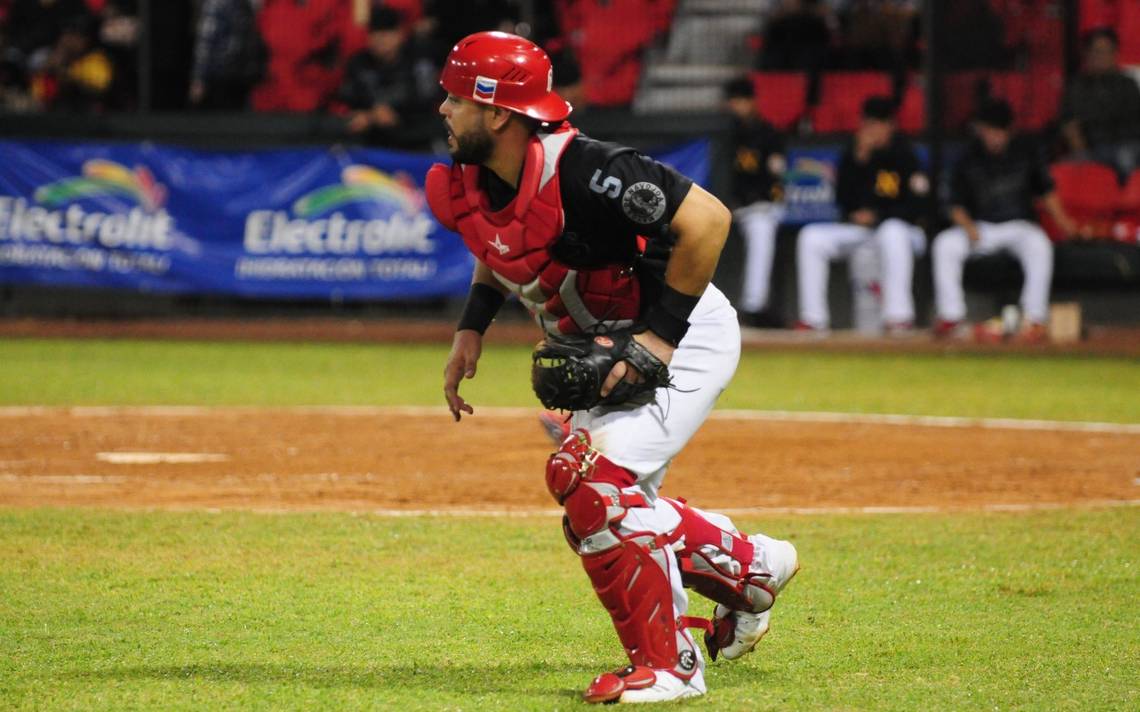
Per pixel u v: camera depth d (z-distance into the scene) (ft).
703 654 51.52
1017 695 46.03
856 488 88.89
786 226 196.34
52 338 179.73
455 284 189.47
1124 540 72.08
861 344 177.78
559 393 43.34
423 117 191.31
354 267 190.39
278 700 44.91
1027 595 61.00
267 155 189.88
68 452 100.42
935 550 69.82
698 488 88.89
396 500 83.71
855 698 45.62
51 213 191.83
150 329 188.75
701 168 184.44
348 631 53.98
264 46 211.41
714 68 221.87
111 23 213.46
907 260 183.83
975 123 183.93
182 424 114.42
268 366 155.84
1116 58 190.60
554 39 196.13
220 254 191.11
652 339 44.09
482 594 60.34
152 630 53.78
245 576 62.80
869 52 205.87
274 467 94.99
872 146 184.34
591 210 43.14
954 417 121.80
